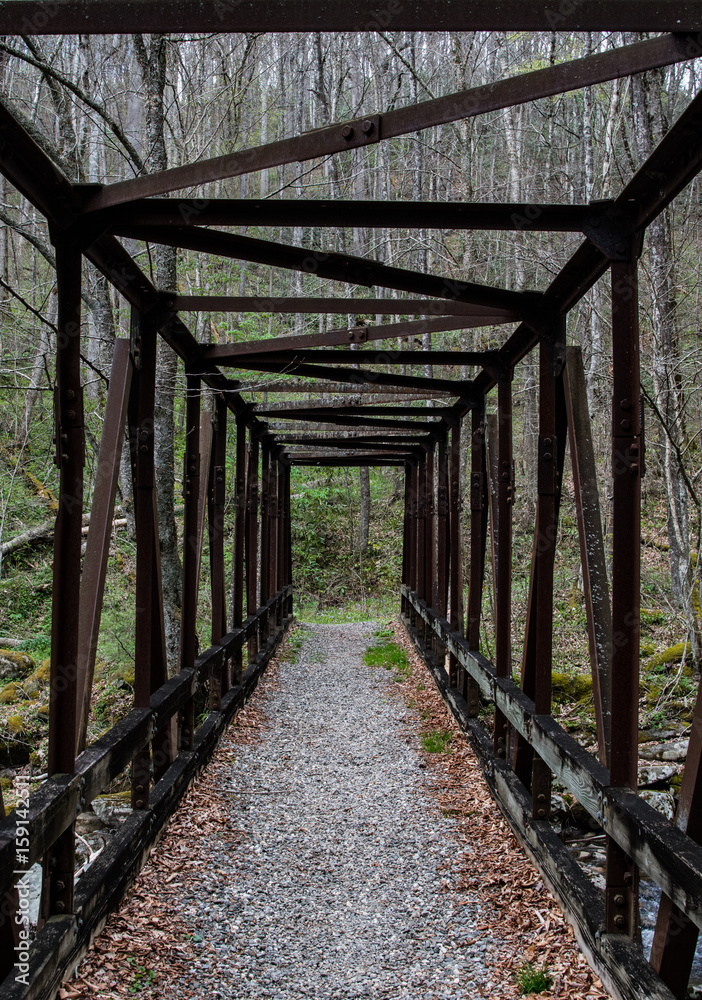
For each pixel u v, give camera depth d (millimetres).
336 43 14906
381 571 17859
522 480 15883
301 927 3625
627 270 2984
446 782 5574
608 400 11055
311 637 12469
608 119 9859
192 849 4320
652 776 6273
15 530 11195
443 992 3100
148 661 4188
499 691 5043
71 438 3053
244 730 6805
